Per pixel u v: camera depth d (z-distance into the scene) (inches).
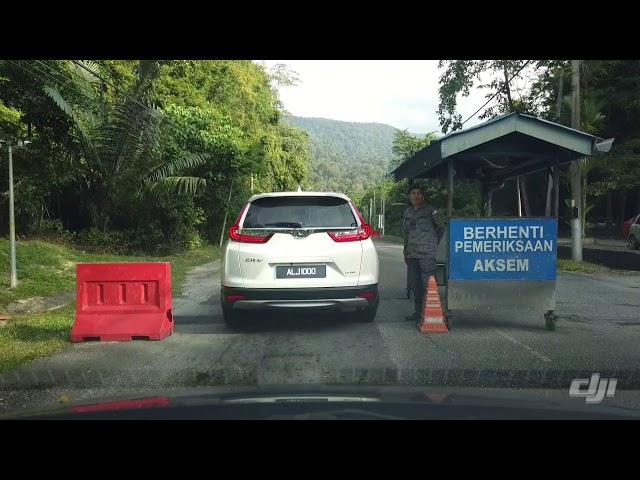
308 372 212.4
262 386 100.3
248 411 78.1
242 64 1261.1
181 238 838.5
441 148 288.5
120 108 658.2
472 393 92.6
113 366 226.1
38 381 205.6
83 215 746.8
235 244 283.6
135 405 83.2
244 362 229.5
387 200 2923.2
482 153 302.2
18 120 591.8
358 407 80.2
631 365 221.9
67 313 349.4
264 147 1305.4
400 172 397.1
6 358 233.8
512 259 293.1
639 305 375.9
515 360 229.3
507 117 288.8
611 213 1349.7
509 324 309.0
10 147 413.4
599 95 933.2
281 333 287.6
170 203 790.5
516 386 194.9
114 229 761.0
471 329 295.3
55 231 695.7
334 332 288.2
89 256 611.5
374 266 290.2
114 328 273.9
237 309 286.8
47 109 620.1
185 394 91.9
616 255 645.9
